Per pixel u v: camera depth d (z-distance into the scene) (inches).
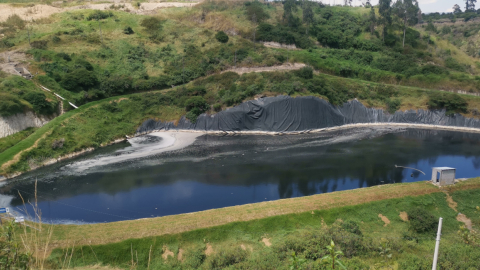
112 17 3634.4
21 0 4188.0
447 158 2091.5
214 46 3326.8
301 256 954.1
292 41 3609.7
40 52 2672.2
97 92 2586.1
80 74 2556.6
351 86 3002.0
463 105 2832.2
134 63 2982.3
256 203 1411.2
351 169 1907.0
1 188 1646.2
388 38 3821.4
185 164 1982.0
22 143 1939.0
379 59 3496.6
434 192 1493.6
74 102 2450.8
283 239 1167.6
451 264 826.2
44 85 2418.8
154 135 2522.1
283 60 3211.1
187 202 1539.1
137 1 4434.1
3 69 2399.1
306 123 2682.1
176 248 1141.1
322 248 1016.9
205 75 3019.2
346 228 1195.9
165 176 1814.7
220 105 2655.0
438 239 621.6
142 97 2687.0
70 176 1796.3
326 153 2175.2
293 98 2662.4
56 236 1137.4
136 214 1433.3
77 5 4215.1
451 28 5861.2
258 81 2797.7
